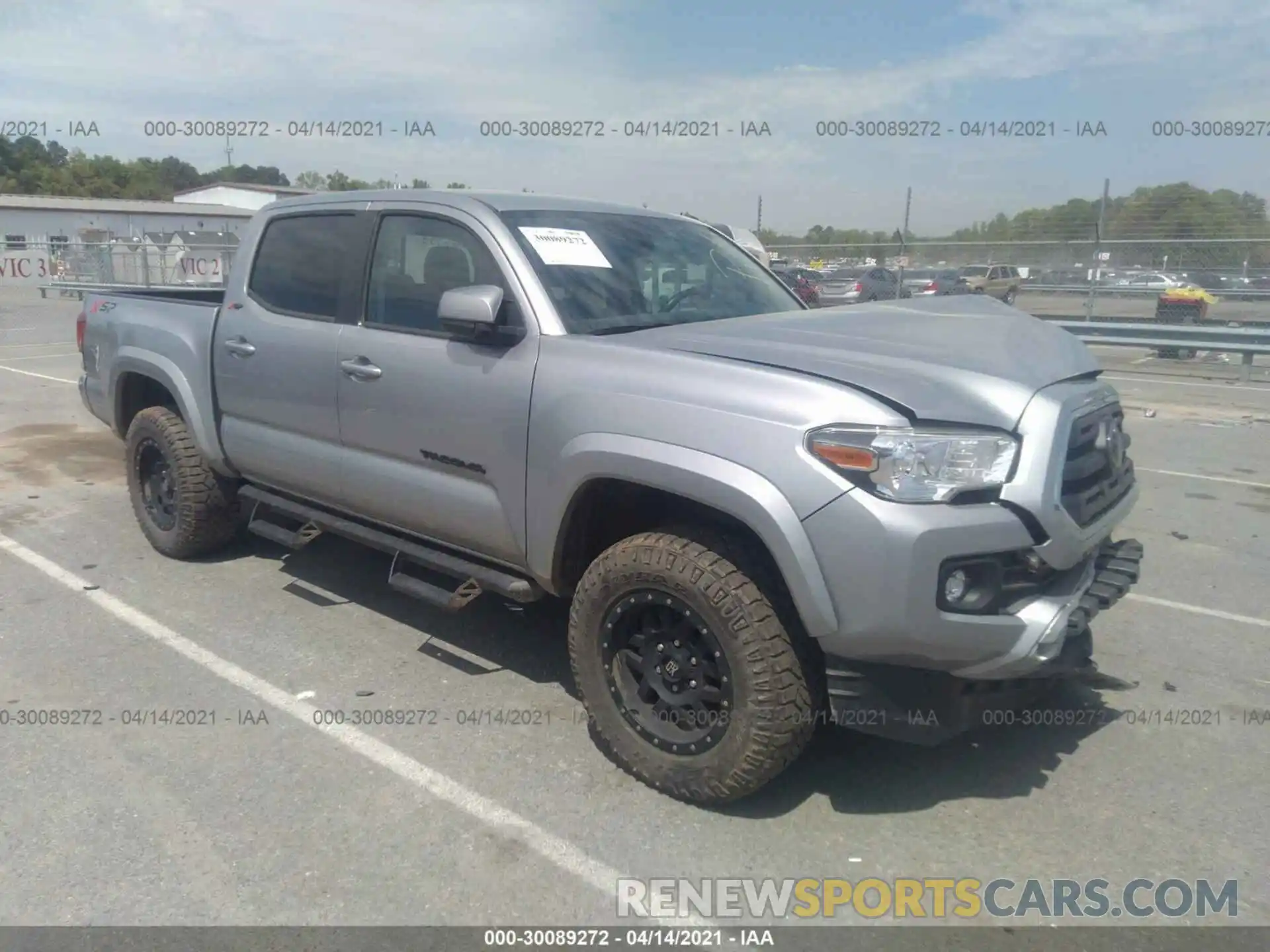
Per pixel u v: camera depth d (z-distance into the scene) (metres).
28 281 34.50
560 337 3.67
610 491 3.55
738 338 3.56
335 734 3.85
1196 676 4.48
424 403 4.02
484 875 3.03
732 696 3.18
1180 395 13.20
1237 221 19.19
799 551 2.97
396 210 4.35
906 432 2.94
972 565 2.98
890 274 20.52
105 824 3.26
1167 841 3.25
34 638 4.71
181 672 4.38
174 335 5.43
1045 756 3.76
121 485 7.61
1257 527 6.85
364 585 5.45
